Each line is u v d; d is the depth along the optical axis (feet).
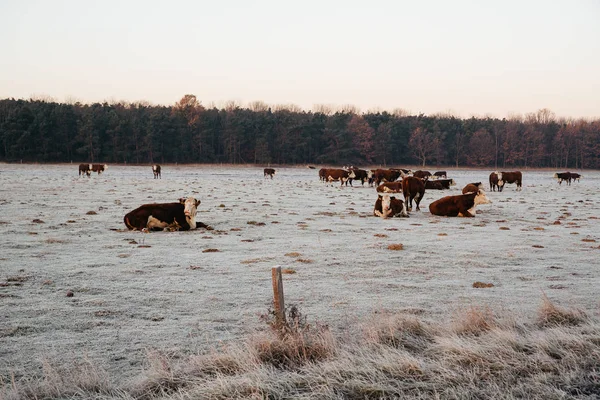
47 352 19.99
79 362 18.99
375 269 34.94
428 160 405.39
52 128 305.53
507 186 162.81
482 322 22.13
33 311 25.04
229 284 30.63
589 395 16.06
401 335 21.04
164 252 40.81
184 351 20.12
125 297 27.68
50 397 16.34
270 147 361.92
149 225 52.49
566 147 423.64
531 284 30.96
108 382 17.21
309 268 35.19
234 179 180.04
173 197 93.45
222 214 68.33
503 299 27.40
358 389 16.67
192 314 24.93
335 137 367.25
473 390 16.33
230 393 16.20
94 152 311.68
